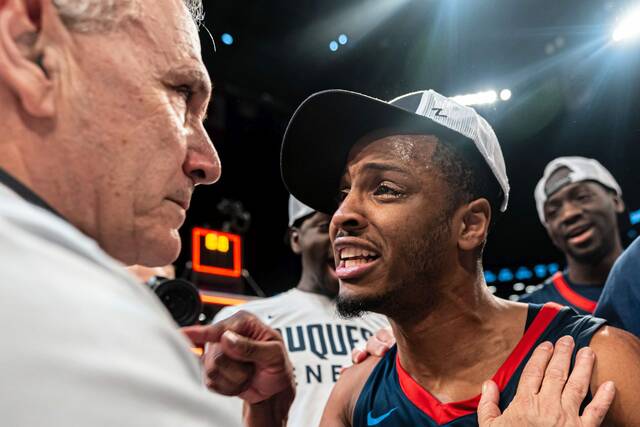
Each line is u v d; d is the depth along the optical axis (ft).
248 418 3.62
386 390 3.50
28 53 1.99
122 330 1.29
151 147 2.19
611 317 4.42
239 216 12.94
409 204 3.22
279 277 24.02
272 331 3.49
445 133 3.36
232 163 21.94
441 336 3.29
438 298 3.27
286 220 23.86
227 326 3.42
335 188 3.79
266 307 7.25
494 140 3.58
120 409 1.18
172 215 2.35
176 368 1.35
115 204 2.17
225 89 20.10
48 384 1.14
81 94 2.04
